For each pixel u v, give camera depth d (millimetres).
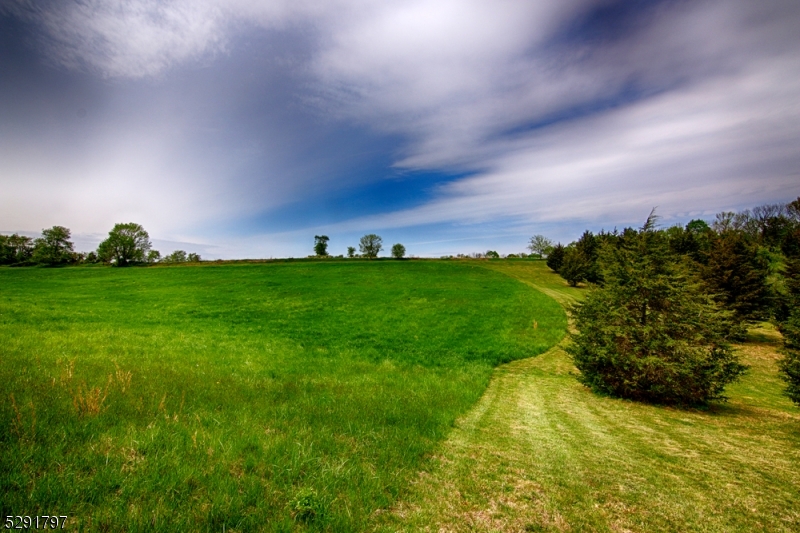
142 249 86312
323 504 3990
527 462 6059
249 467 4848
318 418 7402
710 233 32562
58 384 7543
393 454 5801
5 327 17000
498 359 19141
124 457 4723
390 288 44562
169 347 16109
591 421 9141
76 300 32938
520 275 60531
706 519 4355
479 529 3943
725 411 10969
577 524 4145
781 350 11445
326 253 107188
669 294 11523
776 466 6250
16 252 96812
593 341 12422
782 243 31234
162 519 3523
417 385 12773
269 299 36781
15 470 4055
